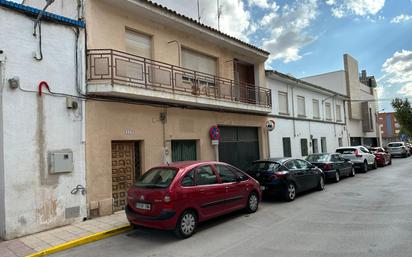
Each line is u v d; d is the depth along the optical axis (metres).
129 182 9.22
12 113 6.61
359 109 31.92
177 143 10.99
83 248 6.00
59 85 7.46
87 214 7.82
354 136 30.41
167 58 10.70
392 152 32.00
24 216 6.67
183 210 6.36
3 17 6.57
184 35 11.50
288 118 18.55
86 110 7.98
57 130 7.36
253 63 15.87
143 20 9.93
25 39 6.90
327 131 24.11
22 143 6.73
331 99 25.55
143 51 10.09
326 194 10.90
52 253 5.77
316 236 6.01
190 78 11.85
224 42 12.94
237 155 14.19
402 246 5.21
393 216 7.34
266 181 9.90
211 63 13.15
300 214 8.01
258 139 15.92
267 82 16.80
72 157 7.57
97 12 8.55
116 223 7.38
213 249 5.57
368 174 16.95
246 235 6.33
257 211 8.58
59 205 7.29
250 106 13.89
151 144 9.68
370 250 5.09
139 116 9.36
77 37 7.90
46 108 7.19
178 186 6.37
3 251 5.76
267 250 5.34
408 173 16.48
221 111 12.98
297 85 19.81
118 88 8.09
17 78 6.68
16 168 6.61
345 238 5.80
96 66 8.28
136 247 5.91
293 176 10.17
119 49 9.12
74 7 8.16
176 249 5.68
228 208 7.53
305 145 20.48
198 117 11.70
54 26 7.46
